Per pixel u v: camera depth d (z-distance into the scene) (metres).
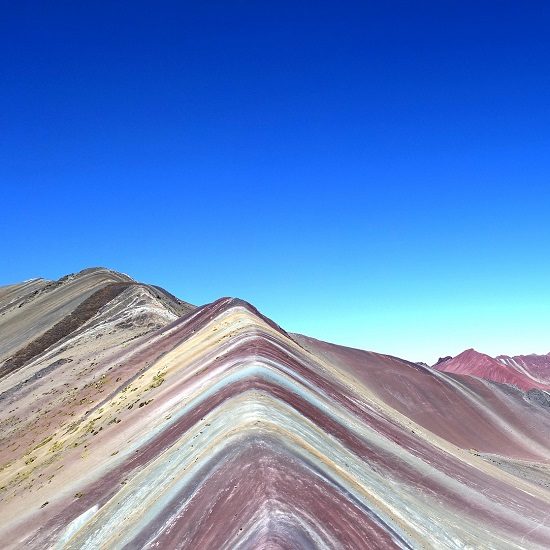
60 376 69.75
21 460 47.19
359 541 16.77
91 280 132.50
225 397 28.58
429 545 20.08
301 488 18.44
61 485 32.97
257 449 20.88
